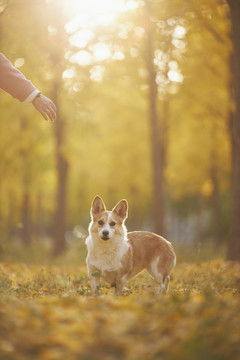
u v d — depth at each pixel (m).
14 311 3.86
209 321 3.50
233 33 10.16
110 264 6.45
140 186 27.08
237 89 10.41
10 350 3.10
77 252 14.45
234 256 10.85
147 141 22.02
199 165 22.19
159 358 3.02
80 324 3.67
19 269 9.97
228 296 5.45
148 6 12.70
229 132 15.29
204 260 13.24
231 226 10.98
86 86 16.05
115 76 15.92
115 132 22.25
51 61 14.98
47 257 17.02
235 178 10.86
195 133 19.81
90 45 14.21
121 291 6.62
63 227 18.48
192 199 35.88
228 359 2.97
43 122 18.81
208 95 15.53
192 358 2.97
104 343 3.26
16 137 18.02
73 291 6.54
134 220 30.52
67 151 18.34
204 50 13.62
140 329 3.56
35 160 19.19
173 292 6.60
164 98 16.22
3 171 18.44
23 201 24.02
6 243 15.38
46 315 3.86
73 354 3.10
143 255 6.97
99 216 6.56
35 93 4.75
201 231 35.78
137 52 14.90
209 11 11.69
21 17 13.32
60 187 18.56
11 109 17.27
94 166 25.20
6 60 4.80
